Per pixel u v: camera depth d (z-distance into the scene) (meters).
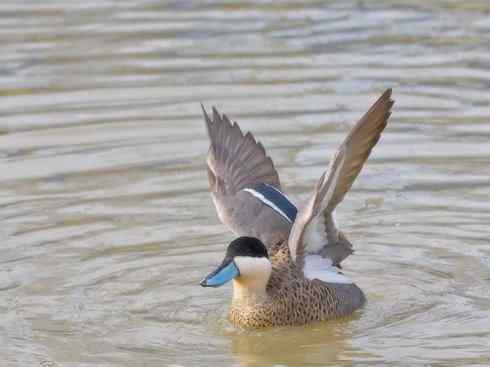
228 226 12.61
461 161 15.64
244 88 18.44
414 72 18.84
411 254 13.25
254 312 11.73
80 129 17.05
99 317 11.82
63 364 10.71
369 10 22.36
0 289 12.40
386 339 11.35
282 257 12.23
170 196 14.83
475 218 14.00
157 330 11.59
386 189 14.94
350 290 12.23
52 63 19.73
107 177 15.41
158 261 13.14
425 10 22.27
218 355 11.06
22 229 13.86
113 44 20.61
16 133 16.92
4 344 11.16
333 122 16.97
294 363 10.95
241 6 22.88
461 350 10.95
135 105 17.89
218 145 13.25
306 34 20.95
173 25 21.62
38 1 23.52
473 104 17.52
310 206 11.20
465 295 12.21
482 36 20.53
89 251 13.34
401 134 16.59
